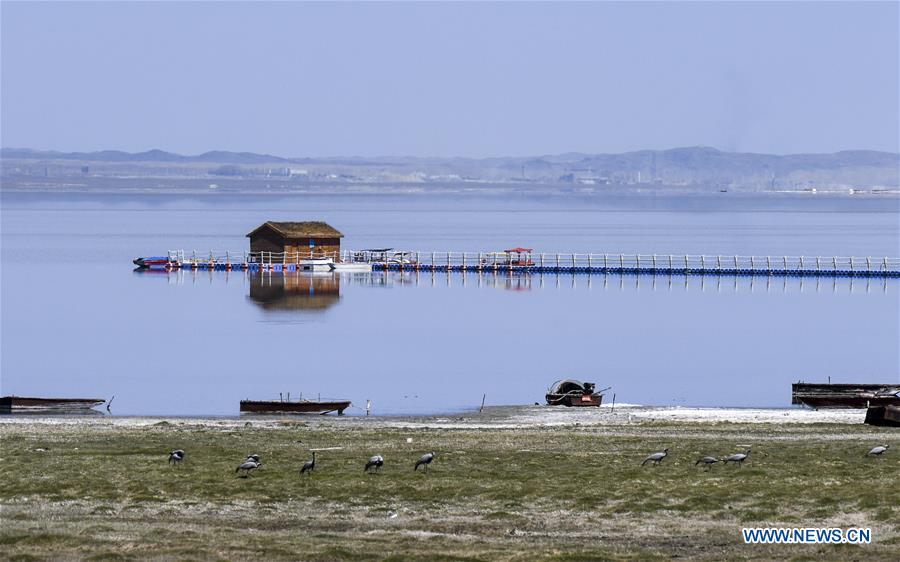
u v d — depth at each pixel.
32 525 99.31
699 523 100.69
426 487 111.81
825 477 114.81
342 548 91.94
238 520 102.38
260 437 142.50
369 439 140.88
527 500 107.44
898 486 110.38
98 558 88.56
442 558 88.50
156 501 107.56
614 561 88.50
